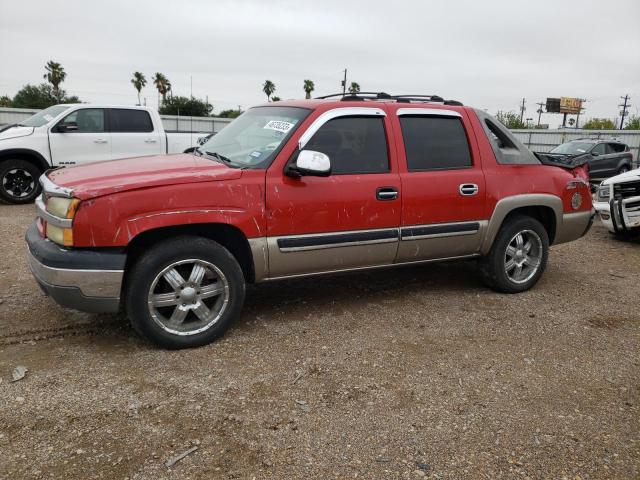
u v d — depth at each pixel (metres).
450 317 4.59
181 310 3.71
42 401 3.04
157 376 3.38
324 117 4.13
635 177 7.93
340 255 4.22
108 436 2.76
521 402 3.24
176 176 3.61
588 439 2.89
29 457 2.57
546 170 5.24
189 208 3.59
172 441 2.74
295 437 2.81
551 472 2.62
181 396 3.16
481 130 4.90
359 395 3.25
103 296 3.46
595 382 3.52
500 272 5.09
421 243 4.55
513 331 4.33
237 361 3.63
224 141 4.62
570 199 5.36
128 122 10.66
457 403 3.20
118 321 4.20
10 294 4.72
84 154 10.20
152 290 3.59
